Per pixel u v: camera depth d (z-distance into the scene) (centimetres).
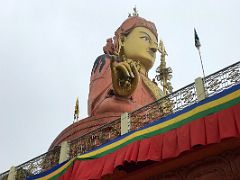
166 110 1552
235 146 1350
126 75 2414
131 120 1648
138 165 1534
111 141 1494
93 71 2922
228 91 1316
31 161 1936
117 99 2495
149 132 1402
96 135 1727
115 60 2570
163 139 1353
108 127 1705
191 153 1408
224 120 1245
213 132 1248
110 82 2742
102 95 2692
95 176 1412
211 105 1313
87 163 1471
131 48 2942
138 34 3023
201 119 1303
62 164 1584
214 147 1367
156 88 2881
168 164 1465
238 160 1330
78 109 2473
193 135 1281
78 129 2277
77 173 1465
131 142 1416
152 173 1518
